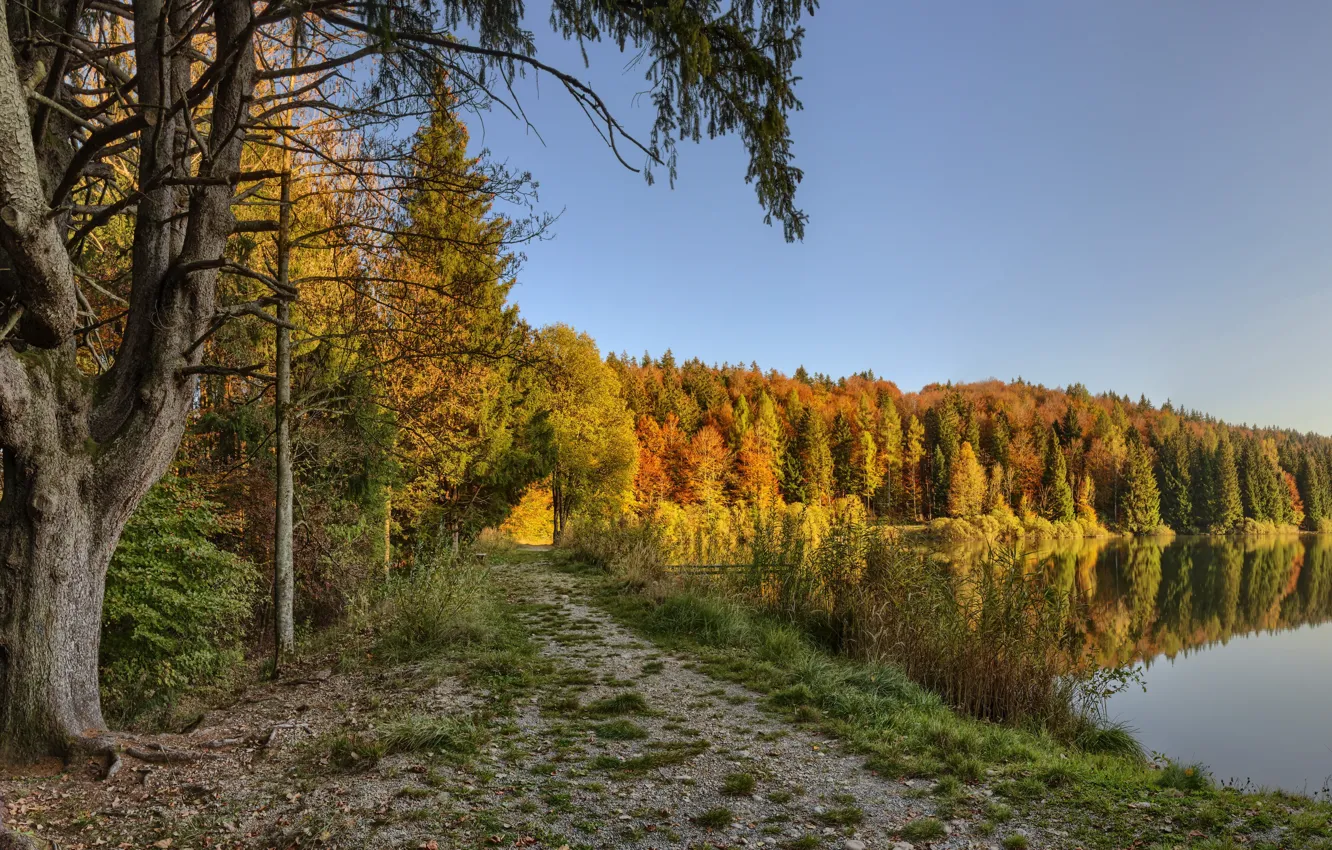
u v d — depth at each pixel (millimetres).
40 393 4707
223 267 5305
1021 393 104000
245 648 9875
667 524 18438
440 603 8586
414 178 6781
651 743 5047
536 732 5238
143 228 5258
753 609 9922
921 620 7961
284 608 7750
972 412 77125
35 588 4648
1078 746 6480
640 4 5293
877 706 5977
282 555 7770
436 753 4680
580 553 17625
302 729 5312
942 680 7277
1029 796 4137
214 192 5398
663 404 62500
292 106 5879
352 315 9422
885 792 4203
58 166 5430
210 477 9695
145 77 5230
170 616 7824
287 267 7672
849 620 8961
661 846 3461
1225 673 16516
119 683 7426
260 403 10266
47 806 3891
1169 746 10469
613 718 5625
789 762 4703
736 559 11844
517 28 5535
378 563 12266
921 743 5133
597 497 33094
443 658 7480
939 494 61625
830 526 10430
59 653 4684
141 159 5320
